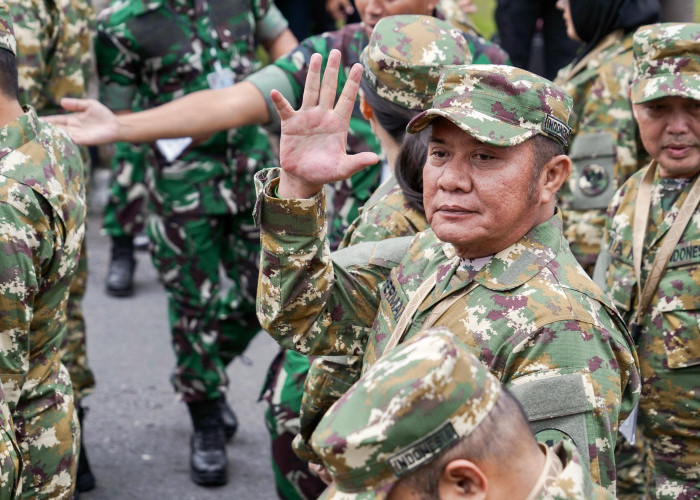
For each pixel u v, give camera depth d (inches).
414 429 47.8
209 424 155.9
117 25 157.0
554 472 50.8
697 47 103.8
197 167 156.8
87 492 150.0
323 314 76.9
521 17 220.4
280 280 74.5
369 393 48.9
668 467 109.7
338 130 72.2
